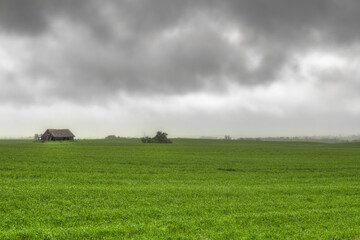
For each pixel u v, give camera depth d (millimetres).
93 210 20344
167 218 19000
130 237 15633
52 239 14570
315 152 92125
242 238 15461
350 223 18609
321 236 16031
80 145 108000
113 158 58531
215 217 19641
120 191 26891
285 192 29156
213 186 32094
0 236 14758
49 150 75125
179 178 38250
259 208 22406
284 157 72438
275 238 15797
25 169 40781
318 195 28078
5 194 23484
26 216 18422
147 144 131125
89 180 33781
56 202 22250
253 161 60125
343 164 57562
